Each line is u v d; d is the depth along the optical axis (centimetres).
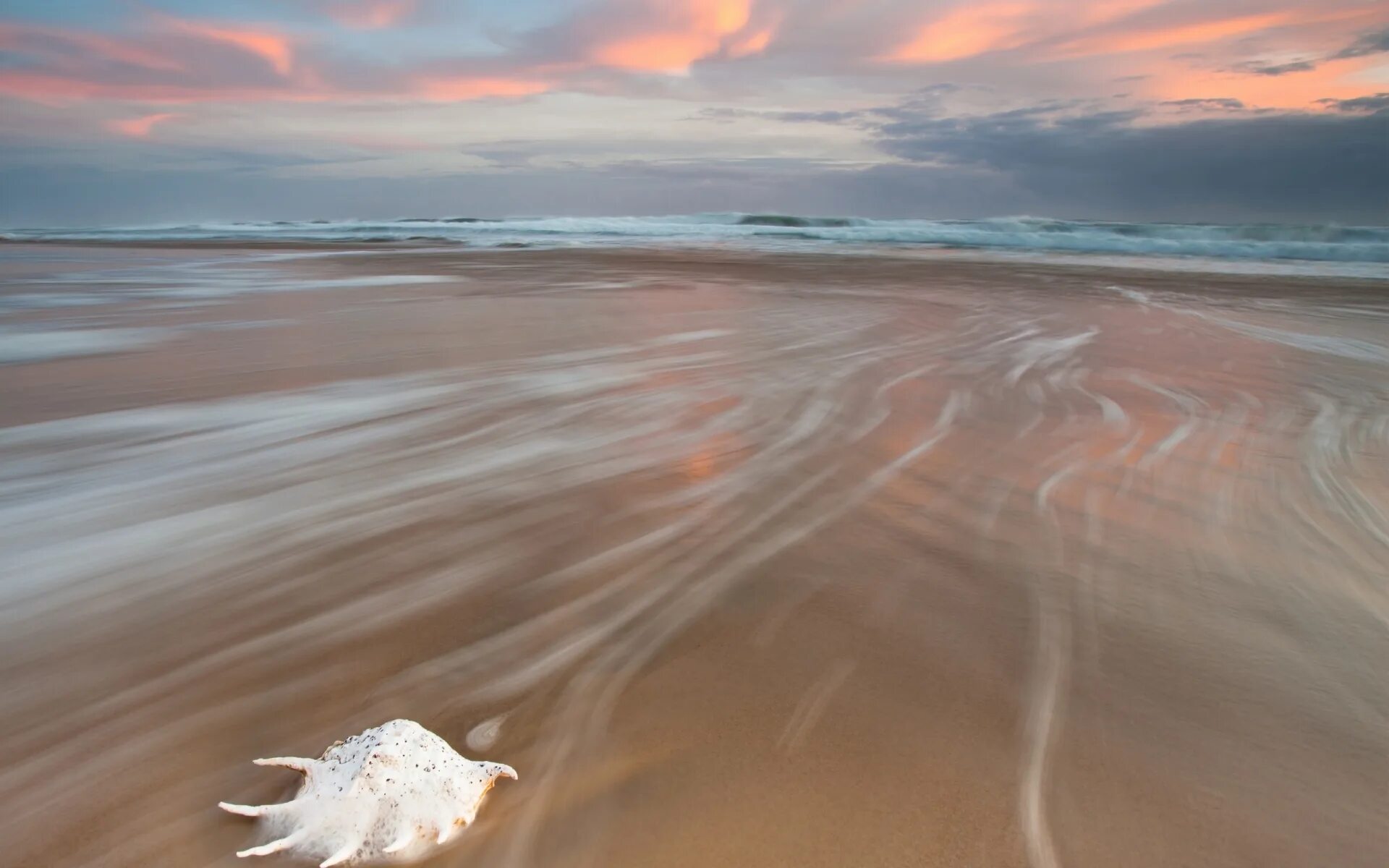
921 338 825
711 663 242
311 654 249
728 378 634
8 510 368
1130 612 275
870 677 235
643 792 187
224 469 425
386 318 956
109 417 525
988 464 430
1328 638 259
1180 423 512
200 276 1489
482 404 554
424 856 164
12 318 957
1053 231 2742
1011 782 192
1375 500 382
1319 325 928
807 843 173
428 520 354
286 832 168
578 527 346
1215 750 205
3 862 169
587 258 1927
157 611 276
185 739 210
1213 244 2127
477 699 225
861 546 326
